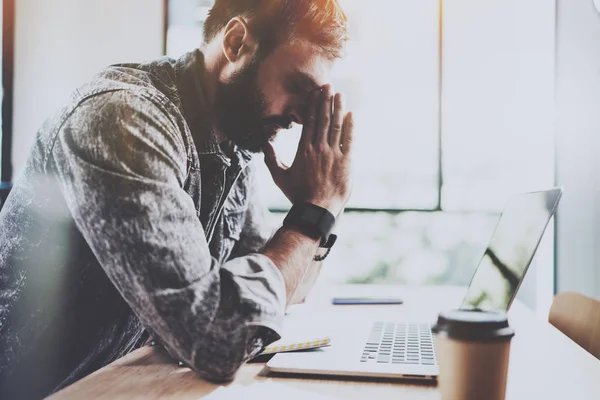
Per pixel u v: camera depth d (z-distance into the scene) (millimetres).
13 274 833
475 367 425
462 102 2865
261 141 987
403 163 4160
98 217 686
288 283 739
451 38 2883
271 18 917
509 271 772
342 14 951
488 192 2779
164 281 652
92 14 2775
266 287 684
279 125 974
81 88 806
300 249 778
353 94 4270
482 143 2830
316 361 667
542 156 2662
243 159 1036
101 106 741
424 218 3484
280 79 930
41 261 820
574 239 2363
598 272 2217
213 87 944
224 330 631
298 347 729
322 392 577
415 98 4266
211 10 966
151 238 662
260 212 1229
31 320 831
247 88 937
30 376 838
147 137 733
